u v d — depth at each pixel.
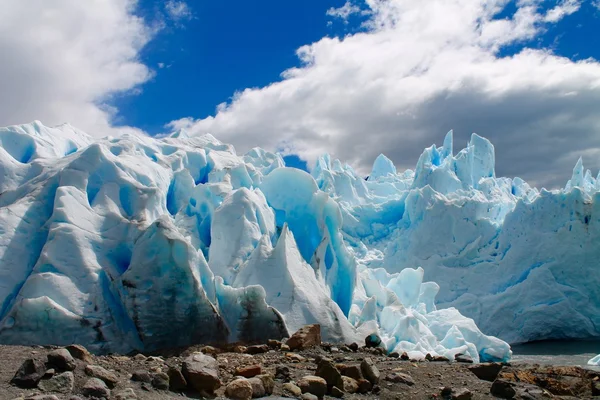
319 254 16.39
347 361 11.01
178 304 12.02
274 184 18.45
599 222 26.69
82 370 7.21
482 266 29.19
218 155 22.42
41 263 11.96
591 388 9.93
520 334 26.19
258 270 14.25
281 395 8.00
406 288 20.33
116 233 13.52
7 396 6.15
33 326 11.00
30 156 16.52
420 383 9.52
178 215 17.09
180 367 8.30
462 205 30.91
